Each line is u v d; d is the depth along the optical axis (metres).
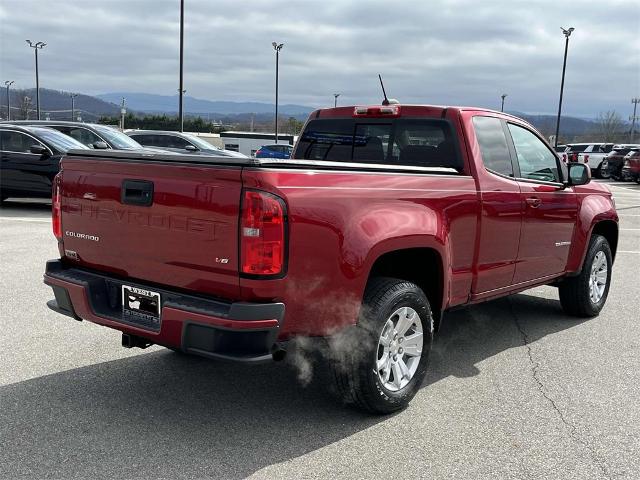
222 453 3.50
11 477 3.18
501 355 5.35
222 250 3.34
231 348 3.33
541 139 5.76
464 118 4.80
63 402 4.10
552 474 3.39
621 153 33.59
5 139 13.20
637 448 3.70
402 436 3.78
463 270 4.62
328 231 3.51
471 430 3.88
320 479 3.27
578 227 6.09
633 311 6.96
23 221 11.83
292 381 4.59
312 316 3.53
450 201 4.37
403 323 4.07
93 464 3.33
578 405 4.31
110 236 3.84
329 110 5.52
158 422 3.86
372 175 3.85
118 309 3.91
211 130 69.12
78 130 14.91
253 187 3.25
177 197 3.48
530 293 7.79
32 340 5.25
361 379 3.81
